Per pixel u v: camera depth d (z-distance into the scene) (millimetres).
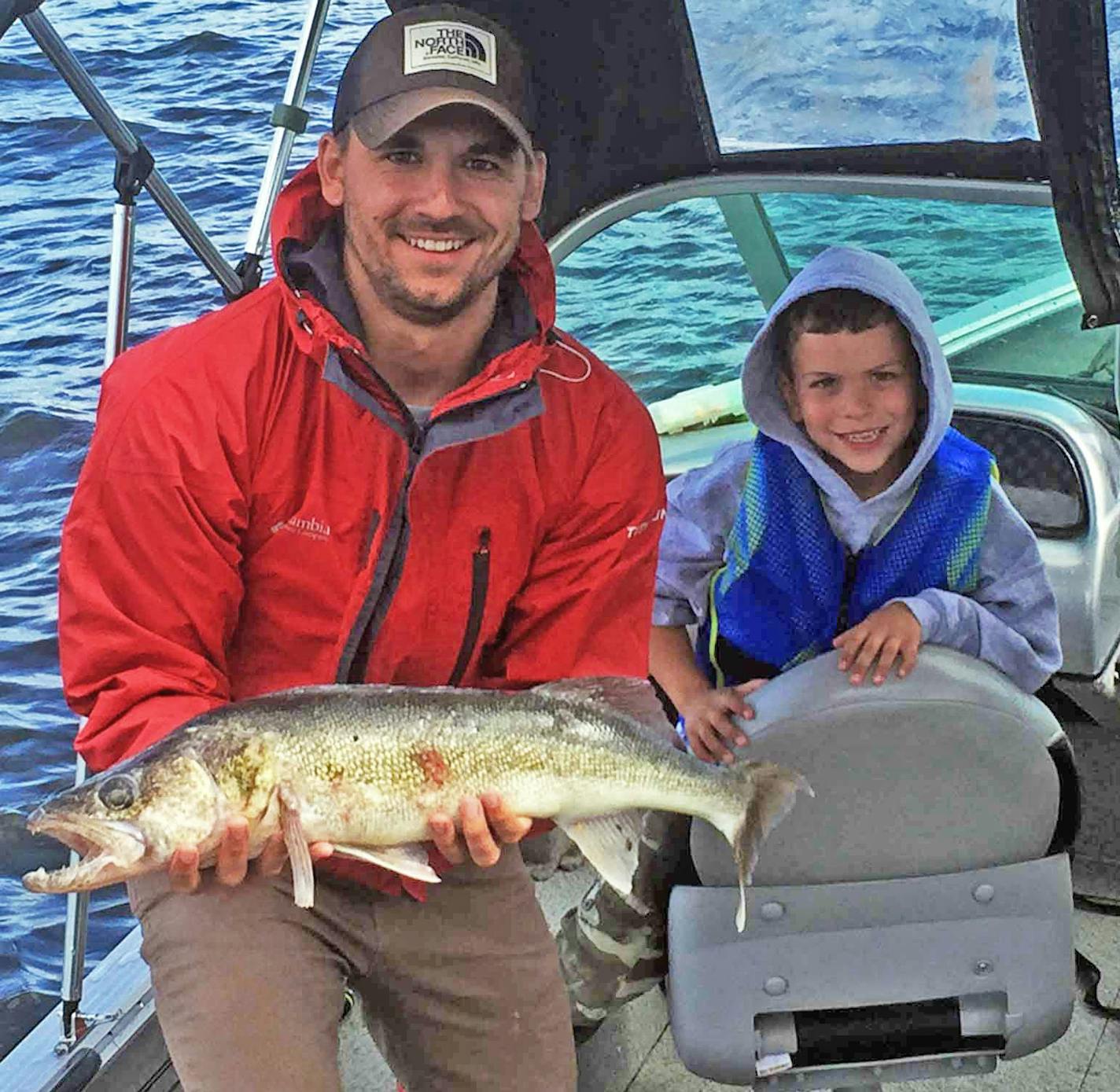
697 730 2426
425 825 2059
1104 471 3650
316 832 2000
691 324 4156
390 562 2229
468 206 2143
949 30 3338
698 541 2855
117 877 1916
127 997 3043
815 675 2338
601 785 2150
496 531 2277
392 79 2121
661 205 3957
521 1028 2436
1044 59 2732
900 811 2389
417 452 2211
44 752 7387
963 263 3969
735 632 2791
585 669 2422
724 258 4055
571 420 2320
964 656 2369
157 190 3150
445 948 2391
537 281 2309
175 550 2170
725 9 3482
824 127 3627
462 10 2201
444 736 2049
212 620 2219
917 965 2484
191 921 2227
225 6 16609
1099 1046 3174
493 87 2152
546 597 2393
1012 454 3727
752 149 3750
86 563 2186
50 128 14133
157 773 1918
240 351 2182
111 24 16094
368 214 2156
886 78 3475
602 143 3820
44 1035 2953
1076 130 2775
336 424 2193
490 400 2205
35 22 2707
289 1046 2176
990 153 3529
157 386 2162
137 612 2188
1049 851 2561
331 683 2275
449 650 2316
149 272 11656
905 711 2303
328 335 2113
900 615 2457
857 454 2643
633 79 3678
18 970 5855
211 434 2152
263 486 2195
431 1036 2441
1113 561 3684
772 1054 2527
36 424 10125
